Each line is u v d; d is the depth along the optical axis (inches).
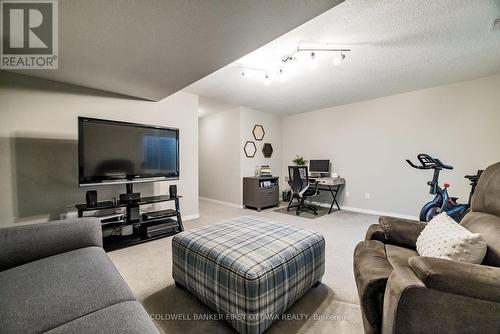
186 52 71.2
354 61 102.3
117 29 58.6
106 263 48.7
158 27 57.7
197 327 51.3
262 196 179.3
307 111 205.5
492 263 41.6
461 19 71.9
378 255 54.1
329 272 76.5
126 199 104.3
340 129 183.5
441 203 116.3
